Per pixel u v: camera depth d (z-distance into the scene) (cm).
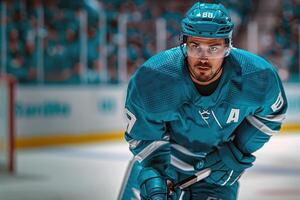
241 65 269
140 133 287
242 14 1507
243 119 291
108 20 1255
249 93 271
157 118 279
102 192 703
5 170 851
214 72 261
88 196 679
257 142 296
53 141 1116
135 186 304
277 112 287
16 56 1112
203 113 279
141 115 279
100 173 835
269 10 1546
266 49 1484
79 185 746
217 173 306
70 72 1174
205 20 249
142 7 1426
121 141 1202
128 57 1295
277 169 878
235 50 274
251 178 792
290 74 1489
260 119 288
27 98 1074
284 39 1525
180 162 308
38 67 1119
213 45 252
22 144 1070
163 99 271
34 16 1150
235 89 271
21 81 1102
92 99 1182
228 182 309
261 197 666
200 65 257
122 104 1239
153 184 283
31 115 1081
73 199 662
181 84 269
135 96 274
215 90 269
